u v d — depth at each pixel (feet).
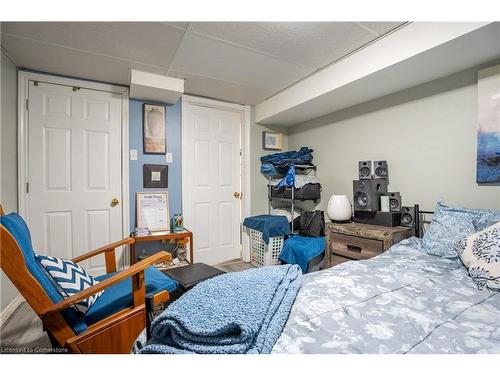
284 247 8.57
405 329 2.49
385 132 7.98
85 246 8.21
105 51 6.59
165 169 9.36
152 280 5.02
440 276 4.03
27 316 6.16
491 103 5.67
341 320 2.64
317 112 9.71
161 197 9.27
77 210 8.12
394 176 7.74
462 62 5.81
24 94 7.38
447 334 2.43
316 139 10.58
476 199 6.02
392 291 3.37
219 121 10.69
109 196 8.55
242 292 2.72
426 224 6.91
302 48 6.59
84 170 8.21
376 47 6.24
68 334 3.57
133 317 3.94
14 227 3.75
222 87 9.16
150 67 7.52
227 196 10.92
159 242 9.21
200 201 10.22
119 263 8.64
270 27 5.72
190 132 9.97
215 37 6.06
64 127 7.95
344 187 9.40
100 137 8.43
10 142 6.88
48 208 7.74
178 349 2.26
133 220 8.86
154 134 9.17
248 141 11.14
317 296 3.18
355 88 7.34
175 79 8.20
